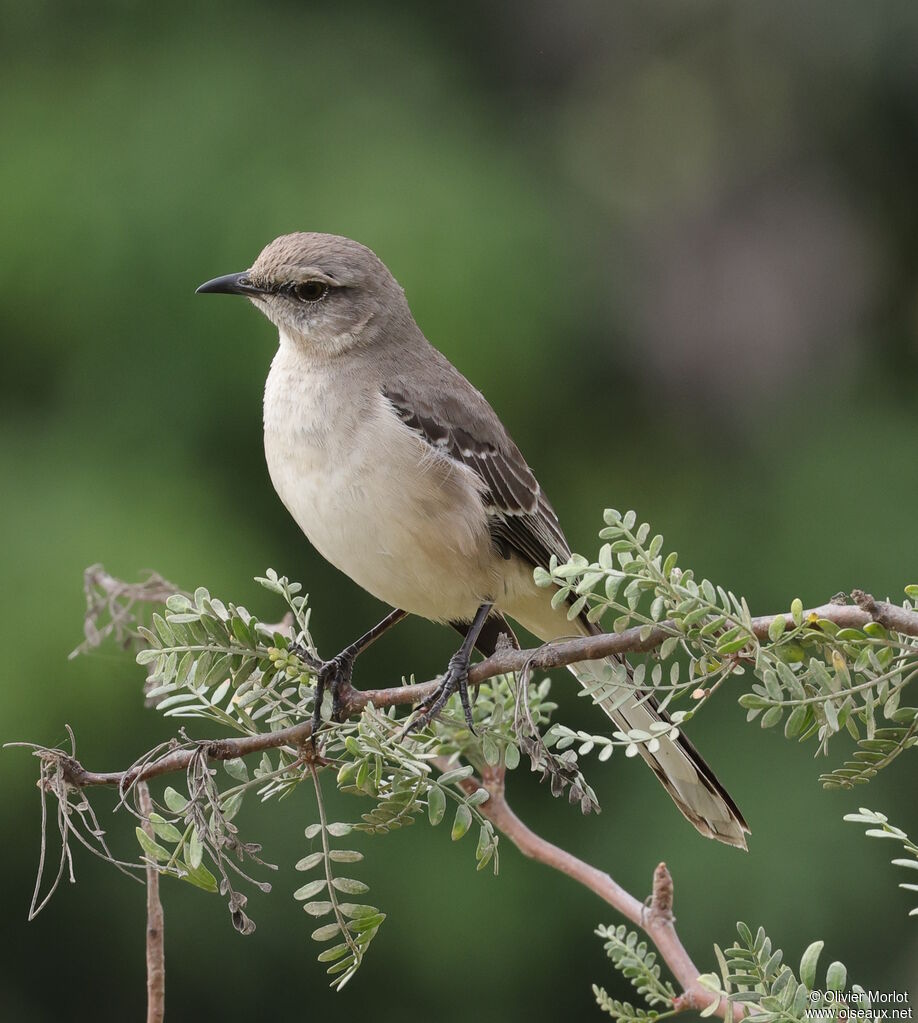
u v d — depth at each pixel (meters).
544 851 5.84
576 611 5.09
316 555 11.96
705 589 4.89
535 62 14.62
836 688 4.70
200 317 11.72
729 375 14.02
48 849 11.07
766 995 4.38
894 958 11.27
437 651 12.16
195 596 5.30
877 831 4.36
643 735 4.95
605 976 11.62
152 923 4.83
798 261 14.50
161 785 10.77
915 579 12.41
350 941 4.81
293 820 11.45
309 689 5.55
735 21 14.55
